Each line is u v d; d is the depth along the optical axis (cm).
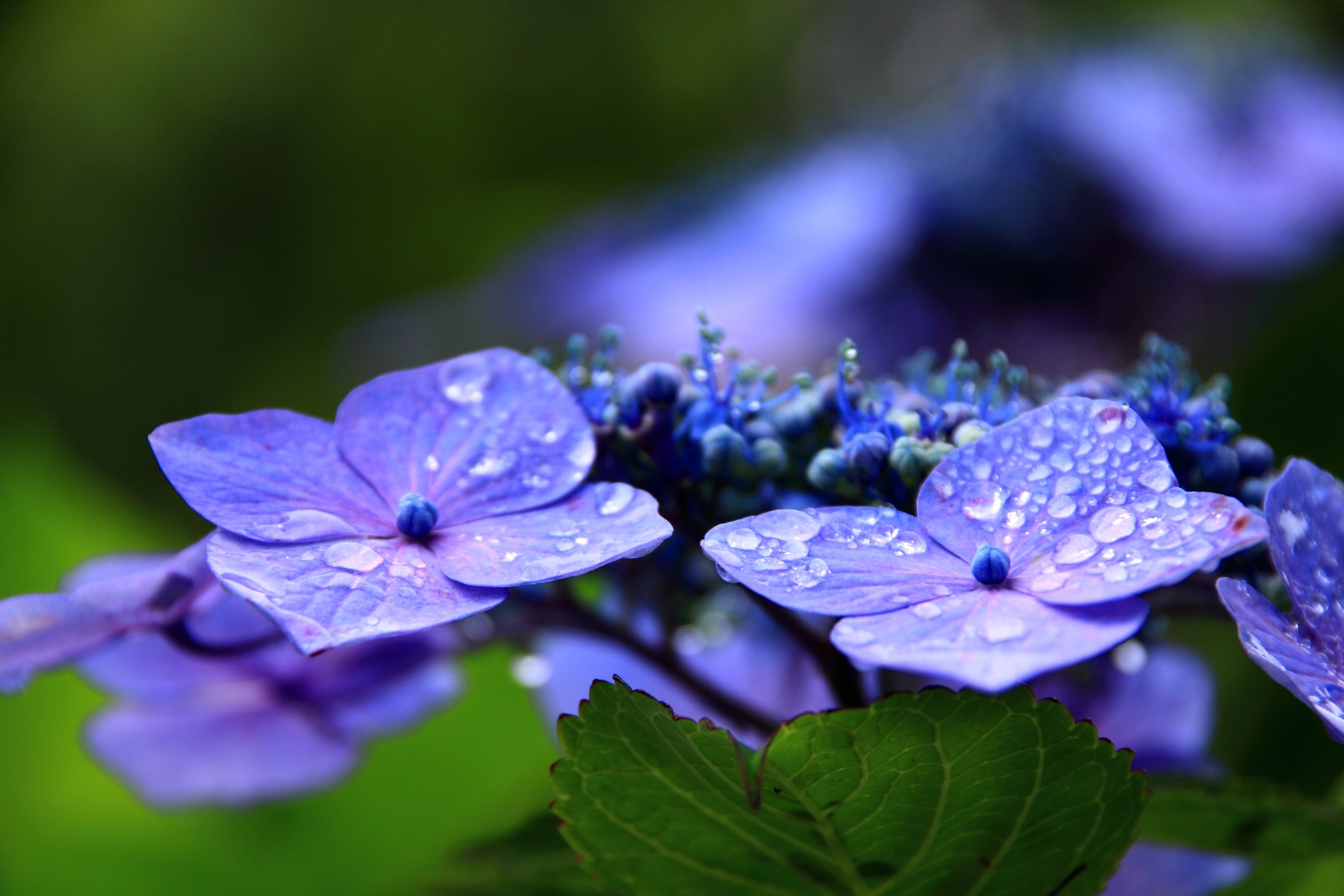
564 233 70
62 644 32
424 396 32
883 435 33
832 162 63
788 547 30
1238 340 56
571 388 33
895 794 31
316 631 29
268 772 39
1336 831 33
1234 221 54
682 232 65
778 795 31
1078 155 55
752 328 56
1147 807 34
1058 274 56
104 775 46
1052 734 30
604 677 39
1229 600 30
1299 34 73
